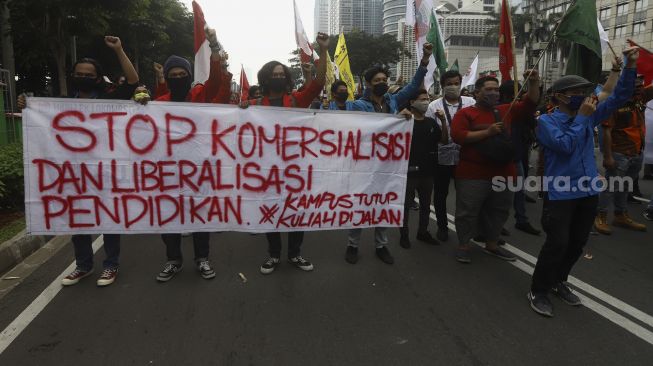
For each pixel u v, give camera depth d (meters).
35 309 3.59
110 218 4.01
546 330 3.31
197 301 3.75
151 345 3.07
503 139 4.41
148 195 4.05
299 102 4.54
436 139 5.19
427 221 5.43
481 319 3.47
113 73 21.48
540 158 7.82
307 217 4.36
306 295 3.89
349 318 3.48
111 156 3.96
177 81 4.25
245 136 4.15
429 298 3.85
